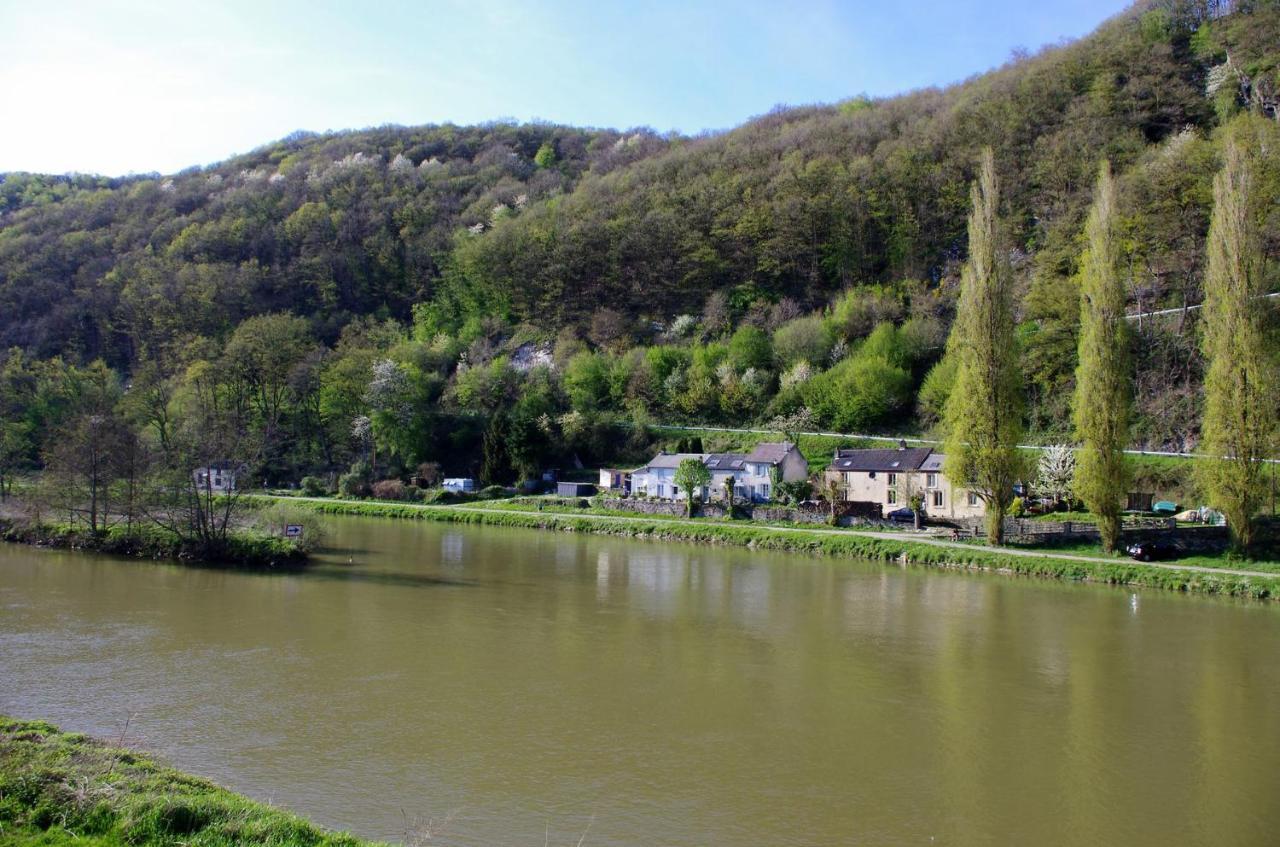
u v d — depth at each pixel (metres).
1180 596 45.00
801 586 47.06
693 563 55.59
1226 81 125.19
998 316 59.19
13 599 38.25
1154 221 99.44
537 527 77.00
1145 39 141.50
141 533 52.41
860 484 82.88
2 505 64.31
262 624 34.81
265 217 173.62
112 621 34.53
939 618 38.91
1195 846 17.64
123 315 136.00
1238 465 49.91
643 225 155.75
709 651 32.50
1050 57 152.12
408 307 162.50
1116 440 54.19
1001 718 25.39
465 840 16.91
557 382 125.06
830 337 120.38
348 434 112.50
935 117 157.12
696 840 17.34
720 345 125.69
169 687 26.06
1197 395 83.00
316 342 136.25
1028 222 126.50
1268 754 22.80
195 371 104.81
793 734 23.73
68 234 162.75
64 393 96.44
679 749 22.38
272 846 13.27
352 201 183.88
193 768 19.94
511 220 169.12
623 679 28.52
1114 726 24.84
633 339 138.62
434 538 67.25
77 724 22.44
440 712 24.66
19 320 137.62
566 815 18.27
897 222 140.00
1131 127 127.38
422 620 36.47
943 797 19.83
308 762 20.62
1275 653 33.00
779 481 83.56
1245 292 50.44
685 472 77.88
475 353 137.00
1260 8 137.25
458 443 113.44
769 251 145.38
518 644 32.81
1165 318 91.94
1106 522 54.53
